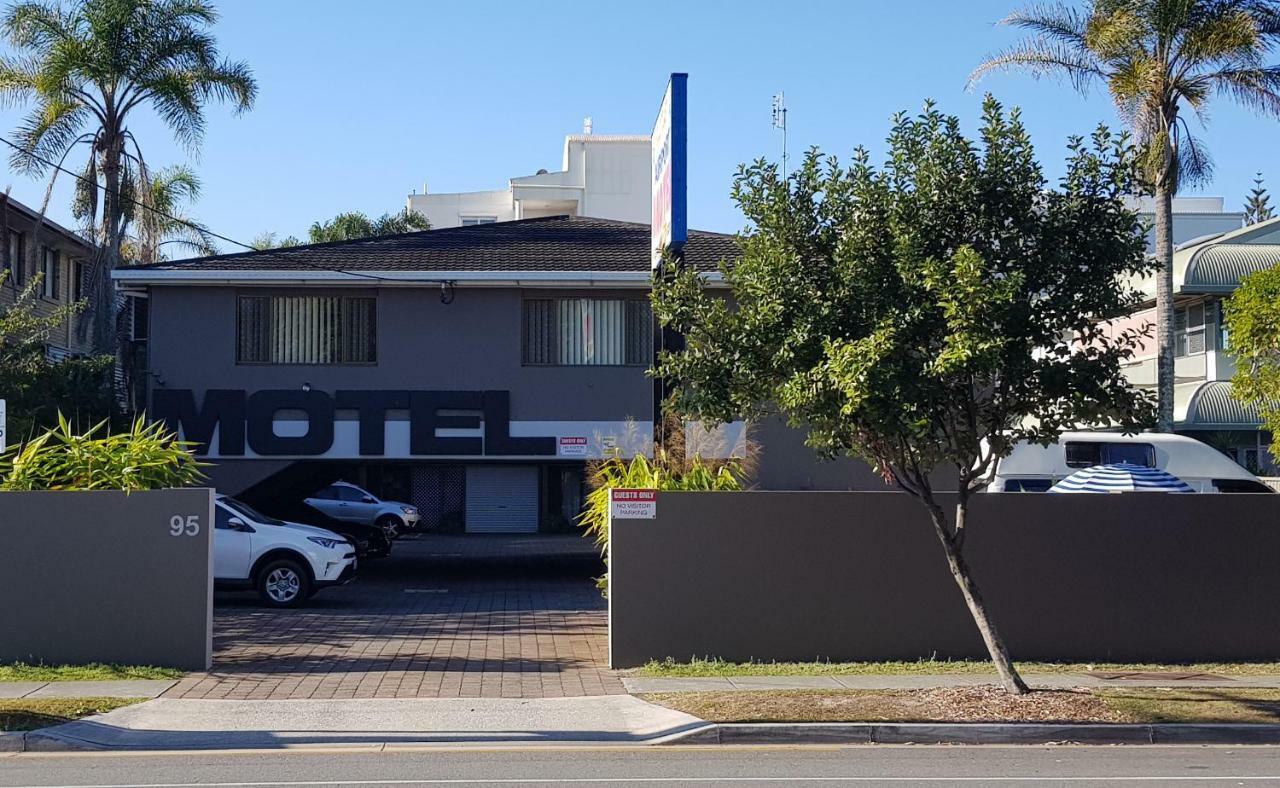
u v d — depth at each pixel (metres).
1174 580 14.66
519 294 22.95
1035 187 11.47
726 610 14.09
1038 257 11.28
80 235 31.95
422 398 22.72
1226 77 26.73
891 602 14.30
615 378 23.00
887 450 11.91
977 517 14.52
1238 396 13.62
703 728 10.62
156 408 22.44
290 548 18.81
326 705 11.59
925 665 13.96
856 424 11.44
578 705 11.66
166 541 13.57
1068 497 14.62
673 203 13.79
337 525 26.94
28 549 13.52
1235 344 13.43
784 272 11.43
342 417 22.70
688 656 14.01
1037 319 11.18
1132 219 11.32
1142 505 14.69
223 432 22.44
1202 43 26.30
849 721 10.81
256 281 22.38
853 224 11.57
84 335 28.86
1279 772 9.46
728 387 11.97
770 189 11.70
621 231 27.38
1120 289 11.64
